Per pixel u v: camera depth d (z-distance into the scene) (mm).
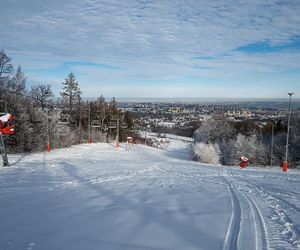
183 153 64750
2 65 43281
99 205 8617
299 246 5539
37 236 5852
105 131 74062
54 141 41031
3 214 7500
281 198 10164
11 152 32031
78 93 73000
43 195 10125
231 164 47219
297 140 43031
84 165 21672
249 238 5926
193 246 5484
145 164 25109
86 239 5734
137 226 6582
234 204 9016
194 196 10312
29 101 43438
